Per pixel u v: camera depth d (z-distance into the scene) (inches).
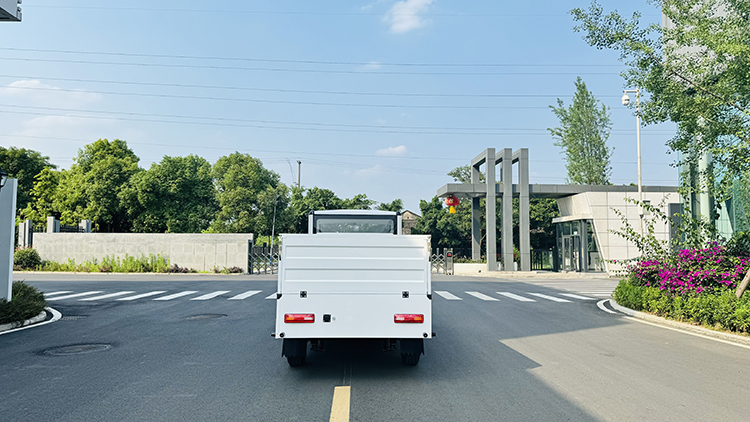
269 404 209.5
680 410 203.8
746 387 238.2
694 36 420.8
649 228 568.1
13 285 498.9
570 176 2005.4
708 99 419.5
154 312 504.7
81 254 1279.5
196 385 238.4
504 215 1336.1
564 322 452.4
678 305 447.8
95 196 2031.3
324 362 289.4
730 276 454.9
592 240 1326.3
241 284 878.4
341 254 254.8
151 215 2086.6
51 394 223.1
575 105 1988.2
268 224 2114.9
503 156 1350.9
